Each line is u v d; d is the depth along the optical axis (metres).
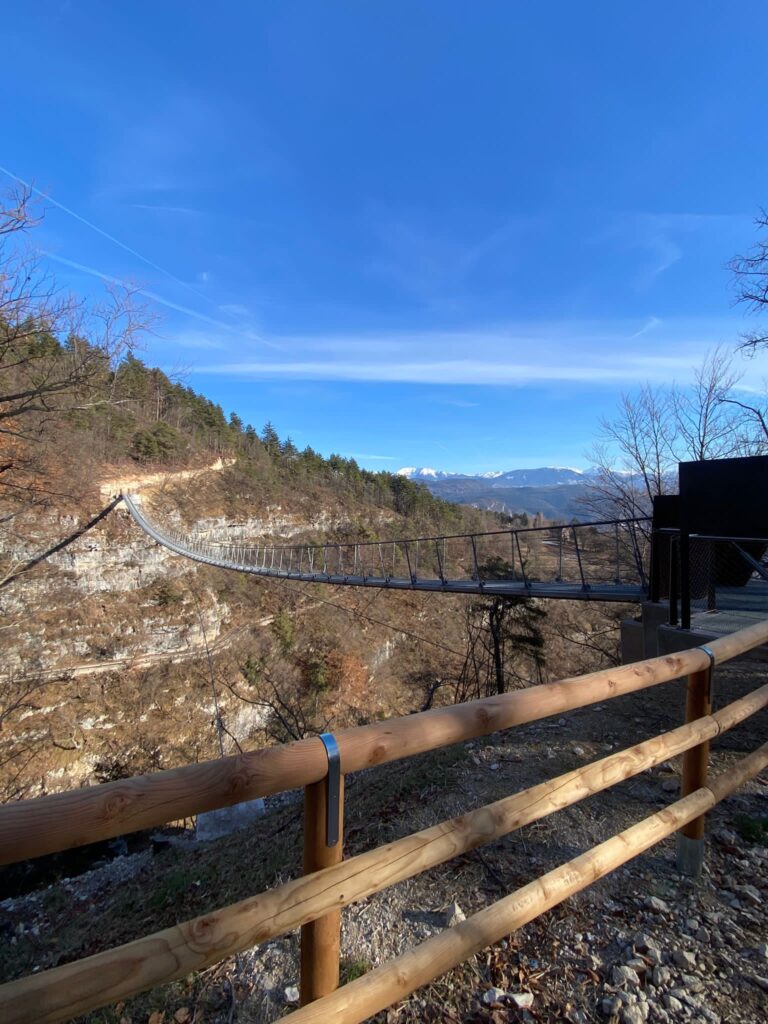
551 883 1.37
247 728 28.48
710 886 2.06
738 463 5.43
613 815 2.64
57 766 22.70
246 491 57.53
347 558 46.22
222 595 37.16
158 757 24.78
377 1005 1.07
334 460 83.81
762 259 9.61
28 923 3.99
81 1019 1.89
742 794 2.72
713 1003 1.56
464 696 16.64
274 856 3.09
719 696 4.07
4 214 8.51
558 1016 1.59
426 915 2.12
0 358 9.74
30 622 25.55
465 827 1.21
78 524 31.44
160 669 30.06
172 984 1.98
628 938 1.84
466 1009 1.65
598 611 15.16
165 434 54.41
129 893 3.78
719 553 6.58
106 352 10.22
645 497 14.27
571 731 3.89
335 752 1.01
